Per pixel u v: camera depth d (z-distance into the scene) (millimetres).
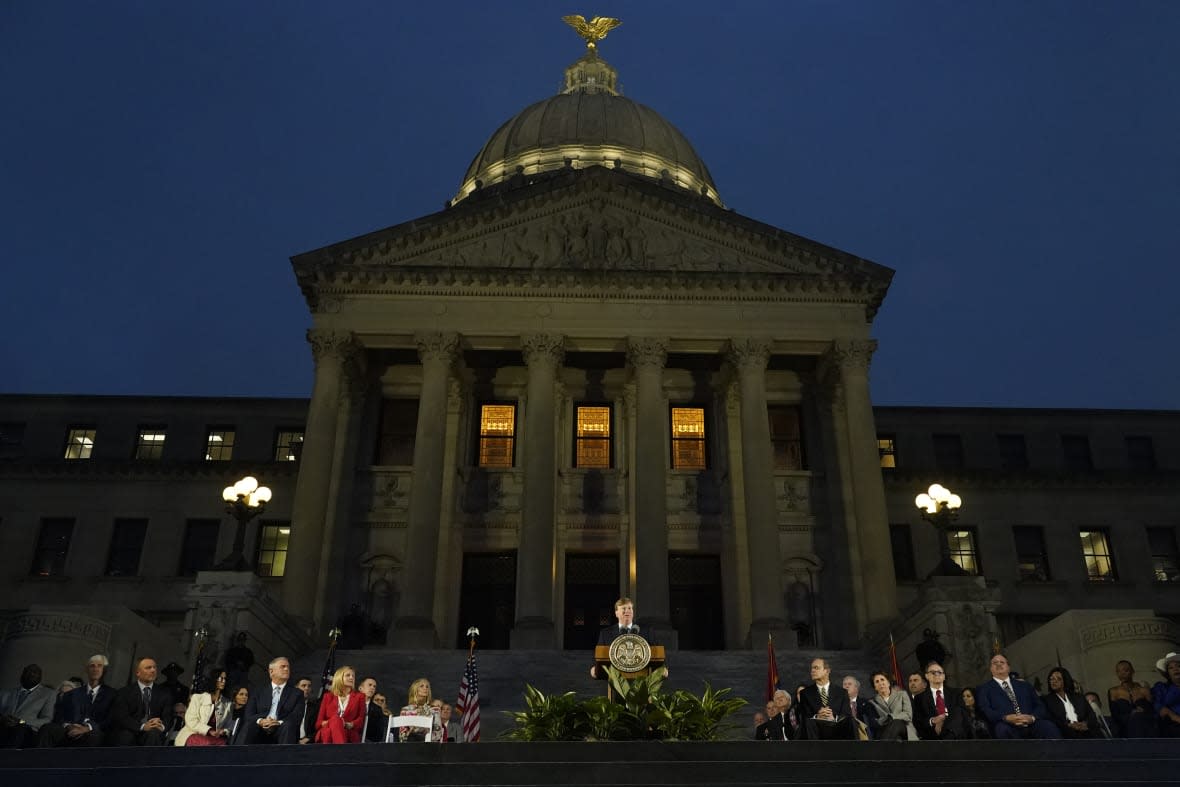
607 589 40281
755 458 37250
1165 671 15062
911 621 30281
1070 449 50188
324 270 39188
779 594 35312
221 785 12148
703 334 39156
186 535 46219
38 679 15875
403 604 34844
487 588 39969
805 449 42094
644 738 12945
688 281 39438
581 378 42844
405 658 30297
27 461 47125
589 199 41156
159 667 25422
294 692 15141
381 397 42375
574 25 76125
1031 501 47281
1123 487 47844
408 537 35656
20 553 45875
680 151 67438
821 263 40156
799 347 39719
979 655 27938
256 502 29344
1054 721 15141
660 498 36562
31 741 14742
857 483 37344
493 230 40562
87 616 23281
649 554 35688
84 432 49562
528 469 36875
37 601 44844
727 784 12172
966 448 49594
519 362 42594
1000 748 12977
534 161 64750
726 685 27734
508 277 39219
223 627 26875
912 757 12891
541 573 35312
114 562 46000
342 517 39406
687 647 39500
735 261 40469
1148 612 22969
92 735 14531
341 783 12109
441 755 12547
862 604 38219
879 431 49625
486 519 40219
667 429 42438
